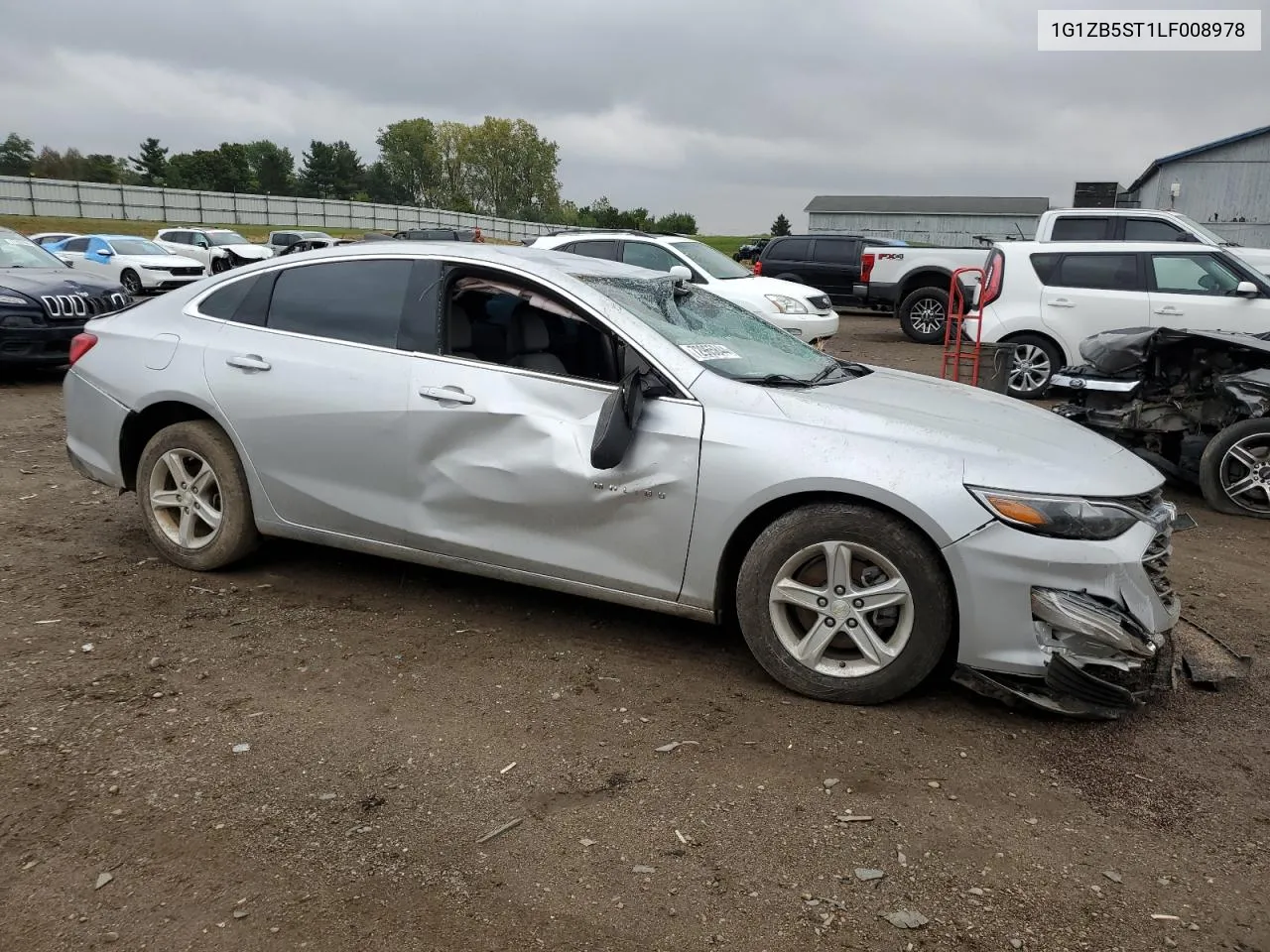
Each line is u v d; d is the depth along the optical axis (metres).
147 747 3.10
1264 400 6.41
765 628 3.55
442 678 3.66
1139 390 7.06
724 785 2.98
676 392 3.66
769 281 12.51
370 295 4.22
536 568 3.89
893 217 68.81
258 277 4.50
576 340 3.84
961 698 3.59
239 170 116.88
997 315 10.99
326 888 2.47
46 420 8.59
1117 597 3.25
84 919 2.33
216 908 2.38
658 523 3.63
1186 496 7.11
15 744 3.07
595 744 3.21
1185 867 2.65
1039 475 3.29
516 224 82.69
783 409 3.57
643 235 12.43
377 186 128.25
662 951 2.29
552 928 2.35
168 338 4.58
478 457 3.88
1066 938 2.35
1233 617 4.69
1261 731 3.44
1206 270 10.27
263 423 4.28
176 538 4.66
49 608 4.17
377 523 4.14
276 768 3.01
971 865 2.63
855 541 3.38
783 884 2.53
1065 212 13.22
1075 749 3.26
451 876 2.53
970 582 3.26
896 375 4.60
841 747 3.22
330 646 3.91
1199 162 34.94
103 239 23.30
